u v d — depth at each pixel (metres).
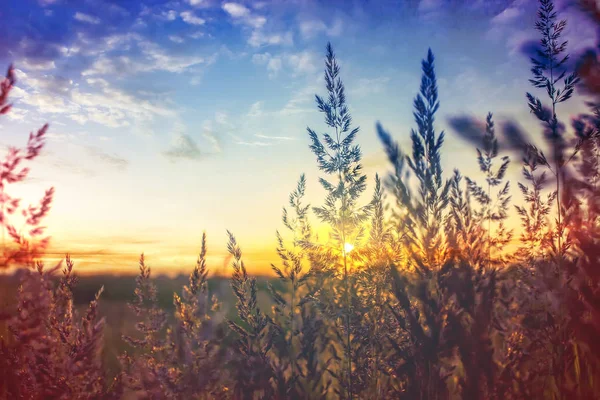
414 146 2.51
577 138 2.36
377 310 2.87
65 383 2.68
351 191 2.92
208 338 2.82
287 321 2.99
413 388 2.43
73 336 2.87
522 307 2.45
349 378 2.78
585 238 2.26
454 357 2.41
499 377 2.32
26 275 2.87
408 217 2.49
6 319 2.79
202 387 2.68
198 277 2.95
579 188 2.31
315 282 3.02
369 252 2.83
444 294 2.41
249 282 2.97
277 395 2.78
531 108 2.43
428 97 2.52
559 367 2.35
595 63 2.28
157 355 2.84
